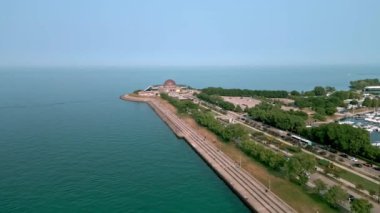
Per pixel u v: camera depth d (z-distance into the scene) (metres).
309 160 124.38
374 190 115.25
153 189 125.44
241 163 146.00
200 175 141.88
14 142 186.50
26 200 113.69
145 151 175.50
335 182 122.75
